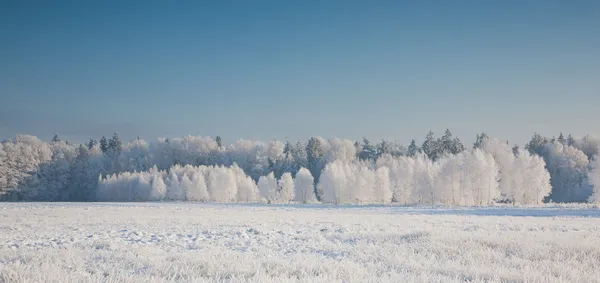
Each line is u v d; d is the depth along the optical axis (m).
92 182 130.25
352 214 44.94
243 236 19.77
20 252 12.36
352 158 131.62
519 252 12.61
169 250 13.95
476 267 9.79
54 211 50.31
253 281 7.57
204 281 7.61
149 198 107.94
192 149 144.12
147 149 147.00
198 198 101.81
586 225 26.30
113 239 18.58
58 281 7.18
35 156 124.06
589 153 123.38
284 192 93.38
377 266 10.03
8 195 116.56
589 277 8.69
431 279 8.18
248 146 140.75
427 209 60.19
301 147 125.00
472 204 73.62
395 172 87.69
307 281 7.68
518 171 74.88
